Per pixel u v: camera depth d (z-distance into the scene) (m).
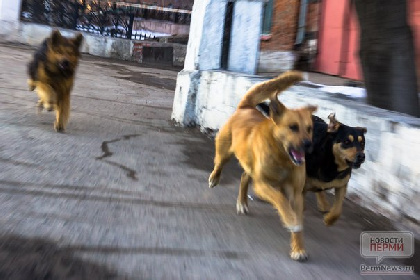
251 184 5.94
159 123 9.17
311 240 4.48
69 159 6.00
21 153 5.91
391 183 5.16
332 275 3.82
